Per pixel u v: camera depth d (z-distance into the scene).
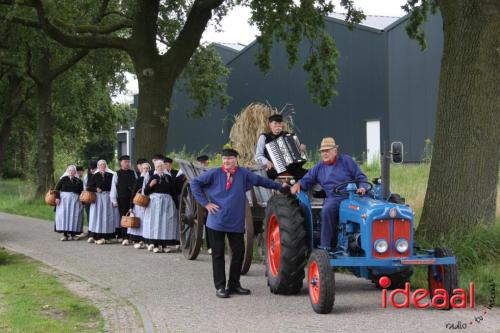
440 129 9.64
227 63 33.19
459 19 9.45
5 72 25.92
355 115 27.50
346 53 27.70
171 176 12.30
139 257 11.43
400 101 25.89
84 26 18.11
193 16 16.97
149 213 12.11
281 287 7.76
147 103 16.64
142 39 16.75
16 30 21.88
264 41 18.27
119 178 13.52
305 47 29.47
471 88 9.38
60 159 33.66
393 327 6.27
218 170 8.10
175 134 37.47
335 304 7.31
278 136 9.23
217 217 7.94
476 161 9.35
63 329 6.42
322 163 7.79
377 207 6.81
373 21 28.86
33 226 17.45
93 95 30.66
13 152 45.84
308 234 7.76
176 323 6.62
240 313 7.00
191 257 10.98
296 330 6.22
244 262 9.12
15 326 6.52
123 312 7.21
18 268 10.27
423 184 14.76
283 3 16.94
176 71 16.97
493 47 9.32
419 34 15.48
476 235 8.98
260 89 31.73
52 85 27.31
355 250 7.11
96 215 13.59
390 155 7.24
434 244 9.16
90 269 10.12
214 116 34.59
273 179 9.17
